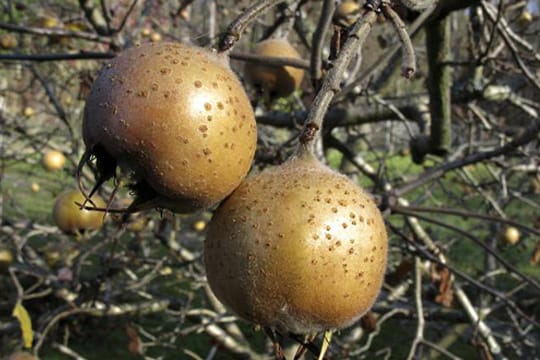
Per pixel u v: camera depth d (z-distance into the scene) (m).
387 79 0.54
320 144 0.35
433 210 0.31
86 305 0.55
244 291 0.18
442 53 0.34
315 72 0.28
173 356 0.80
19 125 0.72
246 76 0.40
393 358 0.74
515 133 0.58
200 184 0.18
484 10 0.34
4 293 0.77
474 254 0.99
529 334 0.65
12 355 0.45
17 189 1.12
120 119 0.18
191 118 0.18
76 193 0.52
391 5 0.19
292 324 0.18
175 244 0.61
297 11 0.42
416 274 0.41
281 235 0.18
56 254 0.68
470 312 0.48
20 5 0.67
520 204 0.89
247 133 0.18
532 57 0.45
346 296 0.18
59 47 0.65
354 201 0.18
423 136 0.41
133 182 0.20
